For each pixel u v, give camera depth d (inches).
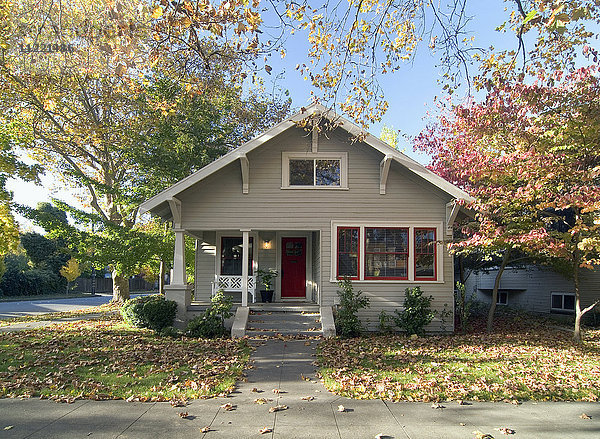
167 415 240.2
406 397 274.2
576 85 412.5
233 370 340.8
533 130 432.8
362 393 283.6
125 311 565.6
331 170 572.7
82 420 230.5
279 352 412.2
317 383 310.5
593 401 273.6
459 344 464.4
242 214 562.6
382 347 441.4
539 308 800.9
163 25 288.8
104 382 298.5
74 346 415.2
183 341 458.3
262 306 565.3
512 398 275.7
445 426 227.8
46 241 1636.3
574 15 207.3
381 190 564.1
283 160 568.4
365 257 560.7
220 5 270.4
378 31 304.7
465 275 1031.0
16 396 269.3
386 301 554.3
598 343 483.2
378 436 213.0
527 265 759.7
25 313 839.1
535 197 442.9
